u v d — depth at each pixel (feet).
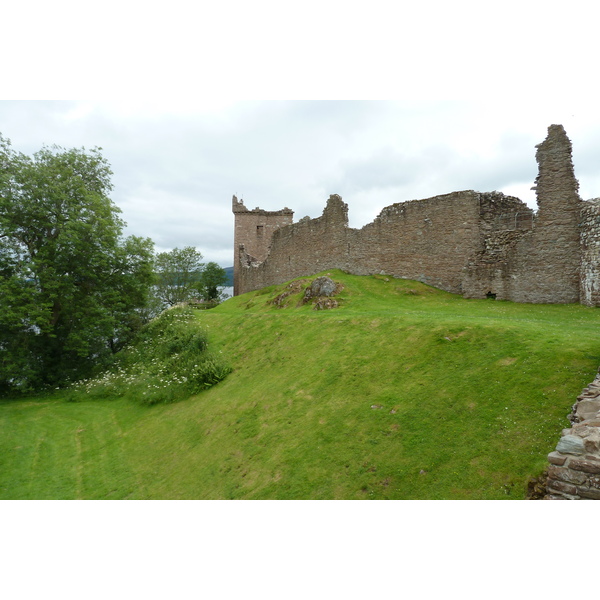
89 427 55.83
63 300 77.87
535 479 22.39
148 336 88.84
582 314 51.62
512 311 57.06
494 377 32.35
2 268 74.59
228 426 42.70
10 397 71.77
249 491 31.01
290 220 176.45
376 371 40.68
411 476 26.27
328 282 78.18
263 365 54.95
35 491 39.40
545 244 63.00
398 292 76.84
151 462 42.50
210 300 193.36
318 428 35.37
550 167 62.64
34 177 74.23
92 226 79.15
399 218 86.28
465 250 75.72
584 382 28.37
